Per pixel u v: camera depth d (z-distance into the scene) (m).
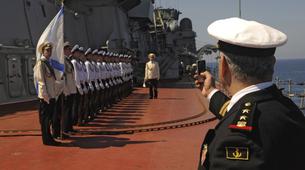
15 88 13.61
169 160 6.46
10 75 13.37
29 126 9.79
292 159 1.57
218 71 1.81
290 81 17.17
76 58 9.66
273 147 1.54
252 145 1.53
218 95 2.29
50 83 7.42
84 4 22.22
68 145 7.59
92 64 10.81
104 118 11.05
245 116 1.59
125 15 26.16
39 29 16.36
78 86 9.43
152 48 33.16
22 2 15.20
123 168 6.00
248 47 1.67
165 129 9.41
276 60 1.75
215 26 1.75
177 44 43.56
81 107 9.80
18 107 13.45
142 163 6.27
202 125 10.03
